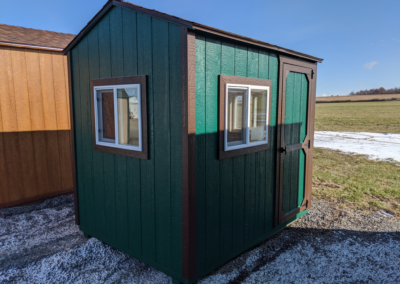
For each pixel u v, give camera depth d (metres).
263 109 3.46
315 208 5.00
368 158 9.45
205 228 2.80
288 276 2.99
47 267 3.12
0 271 3.03
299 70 4.08
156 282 2.88
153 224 2.93
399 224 4.32
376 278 2.96
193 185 2.59
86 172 3.72
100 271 3.06
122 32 2.97
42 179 5.29
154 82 2.72
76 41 3.52
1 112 4.75
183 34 2.41
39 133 5.20
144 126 2.83
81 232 4.07
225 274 3.00
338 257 3.38
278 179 3.85
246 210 3.36
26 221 4.45
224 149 2.88
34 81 5.08
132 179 3.09
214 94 2.75
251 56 3.19
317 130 18.59
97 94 3.38
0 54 4.68
